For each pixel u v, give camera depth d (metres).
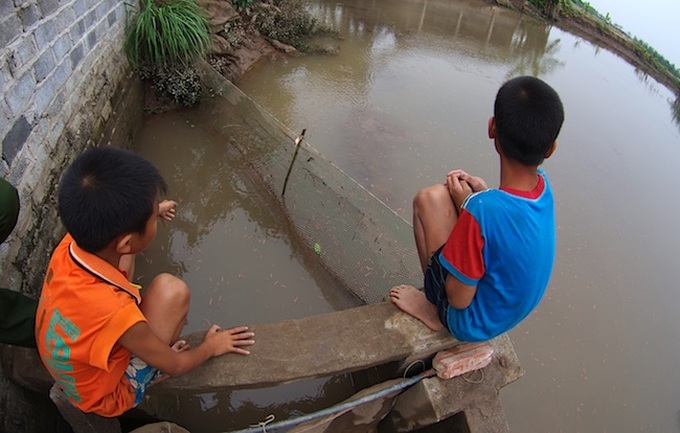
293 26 7.64
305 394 3.09
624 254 4.79
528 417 3.28
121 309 1.61
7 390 2.09
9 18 2.54
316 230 3.89
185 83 5.07
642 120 7.75
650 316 4.16
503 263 1.87
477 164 5.62
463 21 10.39
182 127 5.01
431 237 2.40
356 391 3.10
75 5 3.51
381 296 3.39
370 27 9.02
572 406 3.38
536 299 2.04
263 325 2.39
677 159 6.82
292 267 3.80
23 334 1.91
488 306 2.03
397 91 6.95
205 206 4.21
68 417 2.08
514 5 11.82
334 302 3.61
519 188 1.86
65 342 1.62
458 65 8.23
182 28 4.96
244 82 6.27
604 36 11.34
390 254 3.41
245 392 3.02
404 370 2.52
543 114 1.73
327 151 5.27
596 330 3.95
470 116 6.64
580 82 8.63
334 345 2.34
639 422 3.37
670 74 9.91
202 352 2.08
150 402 2.54
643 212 5.48
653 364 3.76
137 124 4.77
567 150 6.40
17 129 2.61
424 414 2.41
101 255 1.67
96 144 3.81
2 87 2.46
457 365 2.38
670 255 4.91
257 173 4.50
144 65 5.05
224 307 3.42
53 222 2.99
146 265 3.59
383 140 5.71
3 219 1.74
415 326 2.47
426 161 5.50
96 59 3.94
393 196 4.85
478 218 1.82
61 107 3.23
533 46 9.84
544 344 3.77
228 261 3.75
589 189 5.69
